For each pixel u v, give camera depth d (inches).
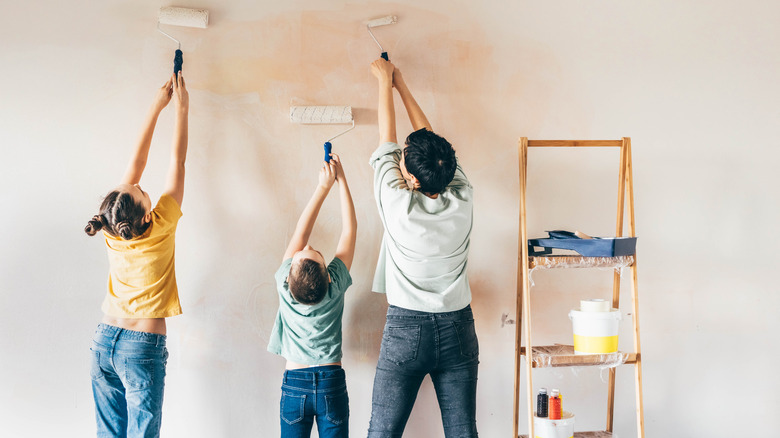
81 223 92.4
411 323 81.5
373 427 82.6
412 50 96.3
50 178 92.0
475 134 97.4
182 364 93.6
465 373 83.1
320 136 95.3
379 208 83.4
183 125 88.0
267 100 94.5
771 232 102.3
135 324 83.7
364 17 95.8
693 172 101.3
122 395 86.0
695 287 101.3
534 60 98.6
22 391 91.6
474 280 97.8
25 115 91.7
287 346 85.0
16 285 91.4
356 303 95.7
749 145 102.1
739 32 102.1
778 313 102.3
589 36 99.7
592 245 85.7
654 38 100.8
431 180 78.5
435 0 96.9
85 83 92.5
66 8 92.4
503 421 97.8
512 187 98.1
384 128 86.9
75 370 92.3
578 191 99.2
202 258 93.8
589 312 87.5
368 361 95.7
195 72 93.5
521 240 91.1
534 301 98.8
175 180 86.7
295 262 81.2
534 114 98.5
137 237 82.0
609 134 99.9
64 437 92.1
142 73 93.1
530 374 85.2
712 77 101.7
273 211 94.7
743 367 101.9
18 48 91.7
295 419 83.2
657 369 100.7
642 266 100.6
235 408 94.2
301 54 95.0
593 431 97.0
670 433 100.7
